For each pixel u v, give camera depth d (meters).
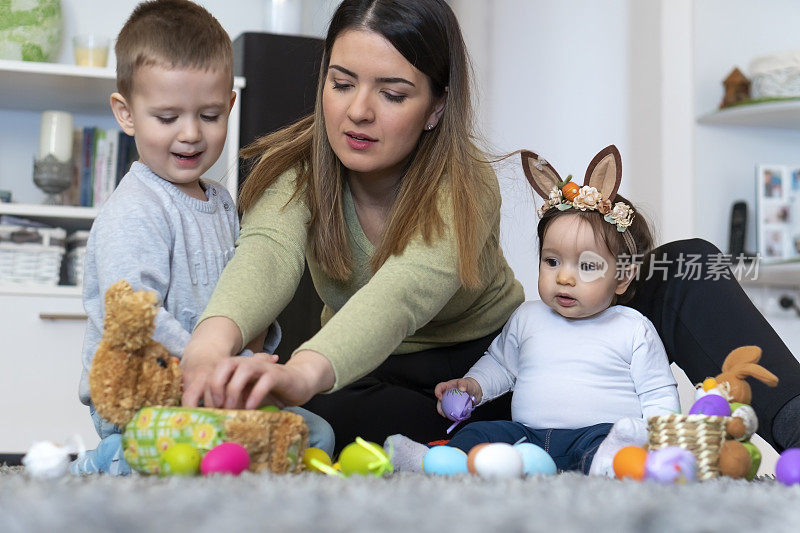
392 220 1.29
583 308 1.42
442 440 1.38
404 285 1.18
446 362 1.59
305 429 0.94
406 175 1.33
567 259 1.43
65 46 3.13
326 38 1.32
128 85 1.25
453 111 1.33
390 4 1.23
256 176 1.36
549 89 3.28
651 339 1.39
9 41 2.86
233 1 3.29
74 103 3.05
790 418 1.19
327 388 1.02
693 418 0.98
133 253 1.18
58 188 2.91
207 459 0.85
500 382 1.49
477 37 3.43
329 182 1.36
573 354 1.41
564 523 0.64
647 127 2.95
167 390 0.94
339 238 1.38
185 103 1.23
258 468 0.89
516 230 3.15
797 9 2.83
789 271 2.49
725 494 0.78
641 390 1.39
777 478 0.96
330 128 1.28
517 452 0.97
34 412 2.72
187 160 1.26
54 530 0.61
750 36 2.80
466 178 1.31
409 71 1.24
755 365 1.14
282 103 2.89
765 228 2.67
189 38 1.24
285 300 1.21
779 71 2.59
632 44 3.04
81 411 2.75
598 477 0.92
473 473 0.97
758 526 0.68
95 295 1.22
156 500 0.68
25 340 2.73
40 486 0.76
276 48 2.90
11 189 3.08
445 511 0.67
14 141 3.10
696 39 2.77
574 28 3.21
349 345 1.05
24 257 2.77
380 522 0.63
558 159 3.24
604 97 3.13
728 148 2.77
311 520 0.63
